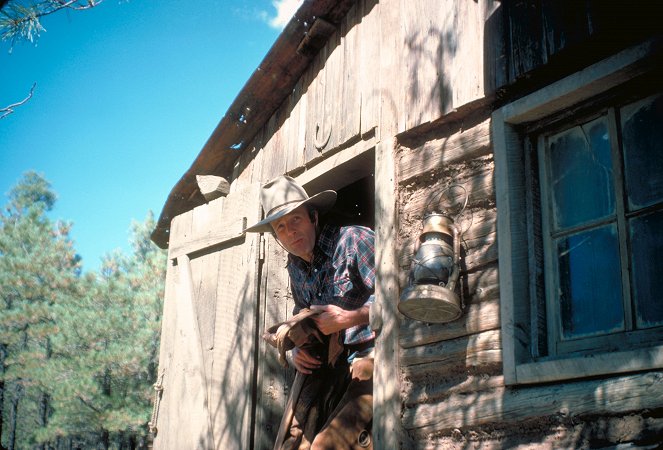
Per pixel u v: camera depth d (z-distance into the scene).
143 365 16.53
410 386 3.53
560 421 2.79
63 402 16.03
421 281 3.23
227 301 5.25
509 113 3.37
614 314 2.90
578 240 3.11
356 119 4.40
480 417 3.11
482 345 3.20
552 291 3.14
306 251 3.93
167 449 5.26
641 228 2.88
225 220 5.50
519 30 3.45
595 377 2.72
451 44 3.85
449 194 3.60
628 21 2.96
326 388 3.81
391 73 4.23
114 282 18.39
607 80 2.99
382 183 4.00
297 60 5.07
